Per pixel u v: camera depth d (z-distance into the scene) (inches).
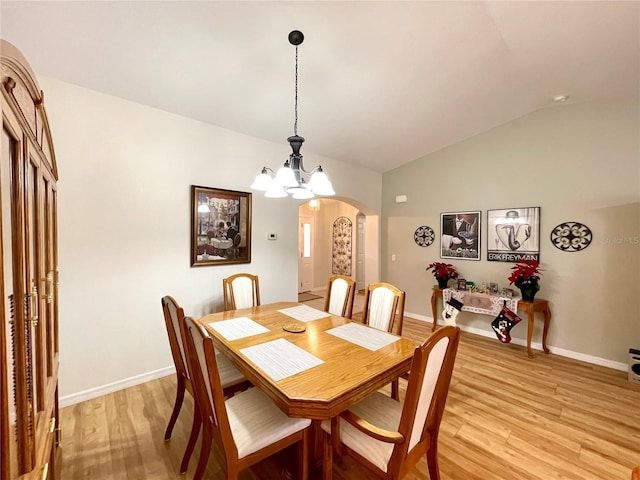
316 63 91.3
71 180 90.6
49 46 75.3
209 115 115.6
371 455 51.3
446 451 73.6
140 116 104.4
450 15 76.7
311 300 241.6
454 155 169.8
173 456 71.2
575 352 131.2
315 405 48.3
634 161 117.8
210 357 46.8
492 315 145.1
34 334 39.5
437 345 47.0
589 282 127.9
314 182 78.7
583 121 128.6
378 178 205.6
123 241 101.2
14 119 29.8
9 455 26.3
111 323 99.3
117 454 71.4
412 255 191.5
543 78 108.2
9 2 62.4
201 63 86.9
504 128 150.4
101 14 67.7
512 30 82.7
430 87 111.0
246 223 134.4
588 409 91.8
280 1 68.7
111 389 99.5
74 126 90.8
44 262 49.5
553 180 136.3
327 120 128.0
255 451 52.2
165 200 110.6
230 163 128.9
